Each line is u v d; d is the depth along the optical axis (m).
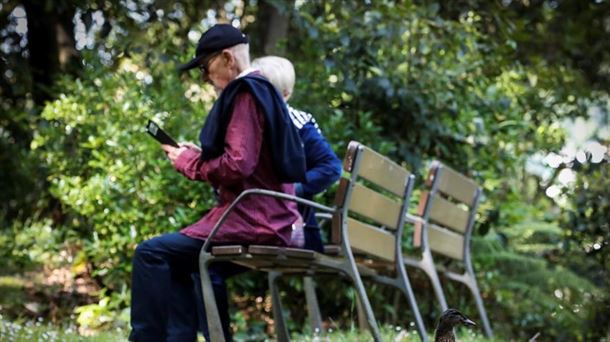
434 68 13.84
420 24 13.54
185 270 8.34
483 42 14.61
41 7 16.06
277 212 8.16
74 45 16.66
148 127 8.49
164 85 13.01
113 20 14.78
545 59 18.97
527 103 15.77
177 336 8.23
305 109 13.30
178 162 8.30
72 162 13.06
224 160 7.90
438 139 14.00
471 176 14.20
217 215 8.25
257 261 8.26
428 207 10.83
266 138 8.06
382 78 13.29
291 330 12.88
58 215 14.91
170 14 15.24
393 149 13.08
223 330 8.95
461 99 13.87
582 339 13.08
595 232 12.60
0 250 13.79
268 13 15.80
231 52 8.38
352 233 8.84
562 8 20.23
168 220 12.27
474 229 14.19
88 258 13.27
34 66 16.50
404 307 13.38
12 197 15.66
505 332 13.73
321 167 9.12
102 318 12.26
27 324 10.41
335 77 13.91
